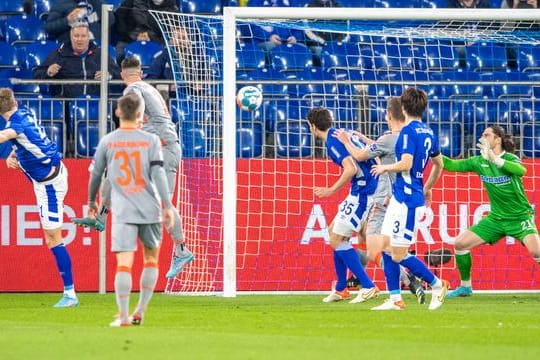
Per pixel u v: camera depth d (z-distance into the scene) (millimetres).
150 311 35062
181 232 39344
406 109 33844
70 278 38312
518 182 42531
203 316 32656
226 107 42938
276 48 56781
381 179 38500
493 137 43000
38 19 59250
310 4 60094
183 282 46688
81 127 50594
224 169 42969
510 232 43000
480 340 24719
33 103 51312
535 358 20625
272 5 60219
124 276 27859
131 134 27547
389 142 37469
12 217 46219
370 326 28766
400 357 20625
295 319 31344
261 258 46844
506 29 53625
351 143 37969
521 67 57625
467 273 44094
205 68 48438
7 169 46156
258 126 50406
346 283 40719
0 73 56688
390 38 57719
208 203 47250
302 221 47094
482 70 57375
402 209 33875
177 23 57469
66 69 53875
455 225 47312
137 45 56562
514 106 52500
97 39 57781
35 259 46312
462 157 50531
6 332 26500
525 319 31406
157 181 27406
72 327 28438
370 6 60781
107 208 38844
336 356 20750
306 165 47125
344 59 57000
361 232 42406
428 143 33875
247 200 46812
